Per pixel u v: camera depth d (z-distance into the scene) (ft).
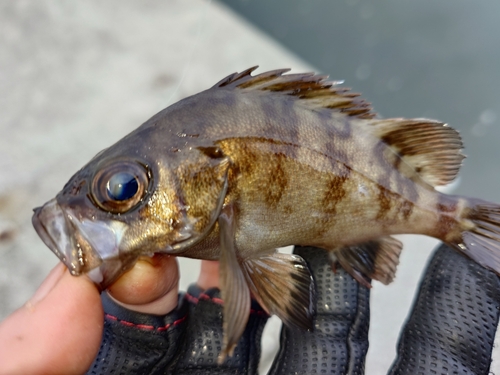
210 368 0.44
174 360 0.44
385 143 0.44
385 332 0.70
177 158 0.36
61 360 0.33
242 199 0.38
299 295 0.42
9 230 0.82
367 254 0.46
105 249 0.35
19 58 1.08
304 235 0.42
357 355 0.44
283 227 0.41
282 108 0.40
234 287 0.34
